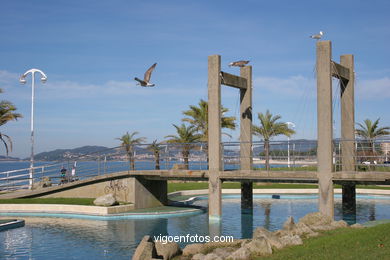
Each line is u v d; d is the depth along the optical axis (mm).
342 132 29453
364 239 14719
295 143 25516
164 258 15359
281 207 33219
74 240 20562
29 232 22531
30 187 37938
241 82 30828
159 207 31766
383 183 23109
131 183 30609
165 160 31438
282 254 14234
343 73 28125
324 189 23734
